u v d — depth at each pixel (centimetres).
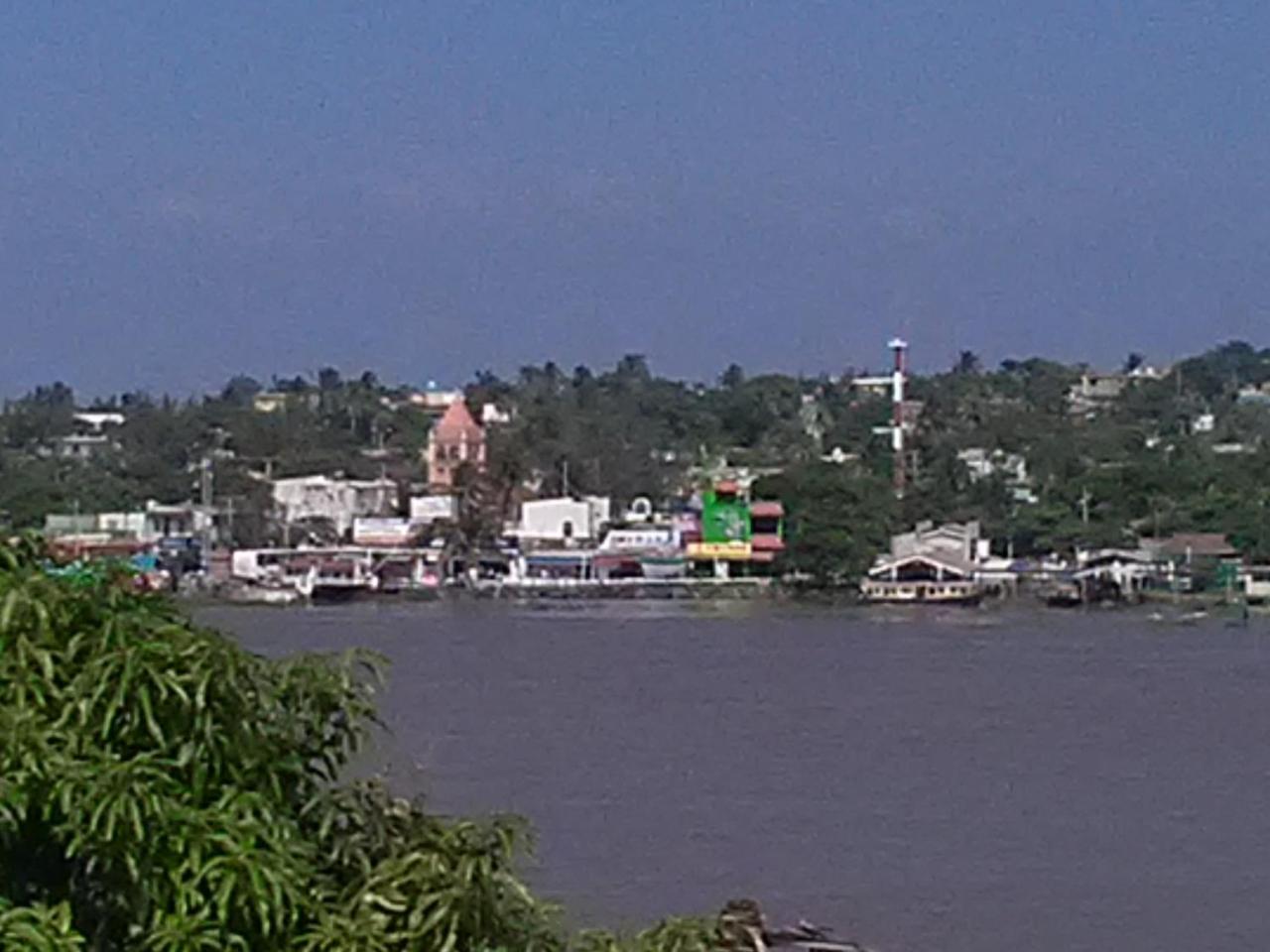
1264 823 4200
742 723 6131
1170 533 12231
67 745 720
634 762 5022
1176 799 4594
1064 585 11575
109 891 719
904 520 12406
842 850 3791
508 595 11931
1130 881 3566
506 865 812
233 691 756
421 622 10144
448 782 4375
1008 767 5150
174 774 736
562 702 6588
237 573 10312
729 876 3475
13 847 714
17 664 729
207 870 718
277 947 736
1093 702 7019
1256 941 3119
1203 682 7788
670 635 9888
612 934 924
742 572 12062
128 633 748
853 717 6397
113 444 12812
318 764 807
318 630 8838
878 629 10450
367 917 753
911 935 3111
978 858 3738
